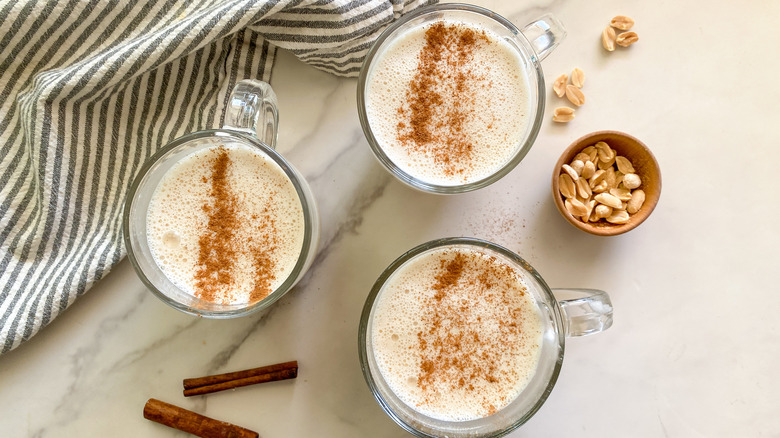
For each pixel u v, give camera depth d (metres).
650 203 0.49
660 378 0.51
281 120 0.51
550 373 0.46
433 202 0.51
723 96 0.51
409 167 0.48
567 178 0.50
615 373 0.51
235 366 0.51
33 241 0.49
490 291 0.48
